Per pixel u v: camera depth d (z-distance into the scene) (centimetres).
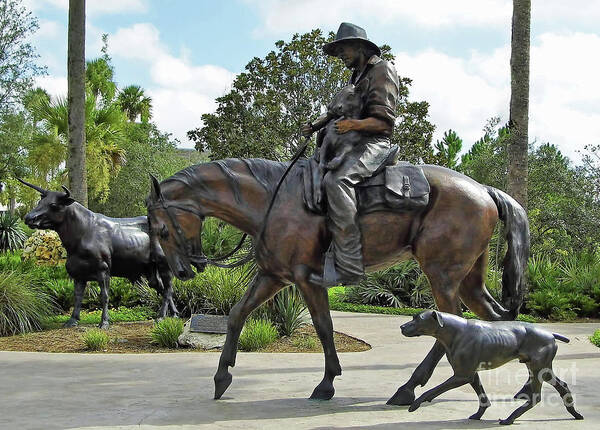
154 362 752
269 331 909
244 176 537
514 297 543
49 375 665
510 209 546
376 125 532
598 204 1673
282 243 519
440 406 520
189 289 1130
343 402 532
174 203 531
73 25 1338
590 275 1456
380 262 537
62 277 1376
